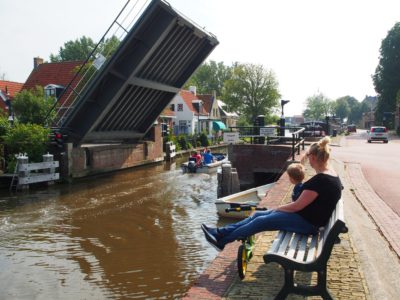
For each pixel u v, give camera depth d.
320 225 3.99
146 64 17.42
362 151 19.92
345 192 8.97
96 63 15.98
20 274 7.18
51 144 17.84
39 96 22.72
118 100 18.53
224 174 14.05
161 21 15.53
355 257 4.78
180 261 7.86
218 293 3.88
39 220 11.13
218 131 55.19
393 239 5.56
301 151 16.84
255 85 60.09
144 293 6.41
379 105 63.56
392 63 58.34
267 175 16.95
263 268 4.50
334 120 55.84
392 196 8.62
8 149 17.02
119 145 22.66
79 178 18.97
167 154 29.38
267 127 17.25
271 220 4.08
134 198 14.38
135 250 8.56
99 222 10.98
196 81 93.06
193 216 11.71
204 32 18.02
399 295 3.93
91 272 7.29
